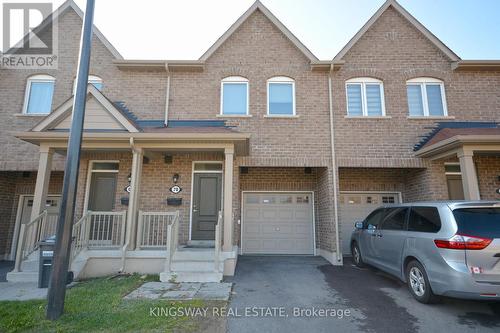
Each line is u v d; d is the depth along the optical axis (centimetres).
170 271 647
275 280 650
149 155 845
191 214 889
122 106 951
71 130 458
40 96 976
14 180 994
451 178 934
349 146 922
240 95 988
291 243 1010
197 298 511
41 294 547
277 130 932
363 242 750
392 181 1037
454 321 423
